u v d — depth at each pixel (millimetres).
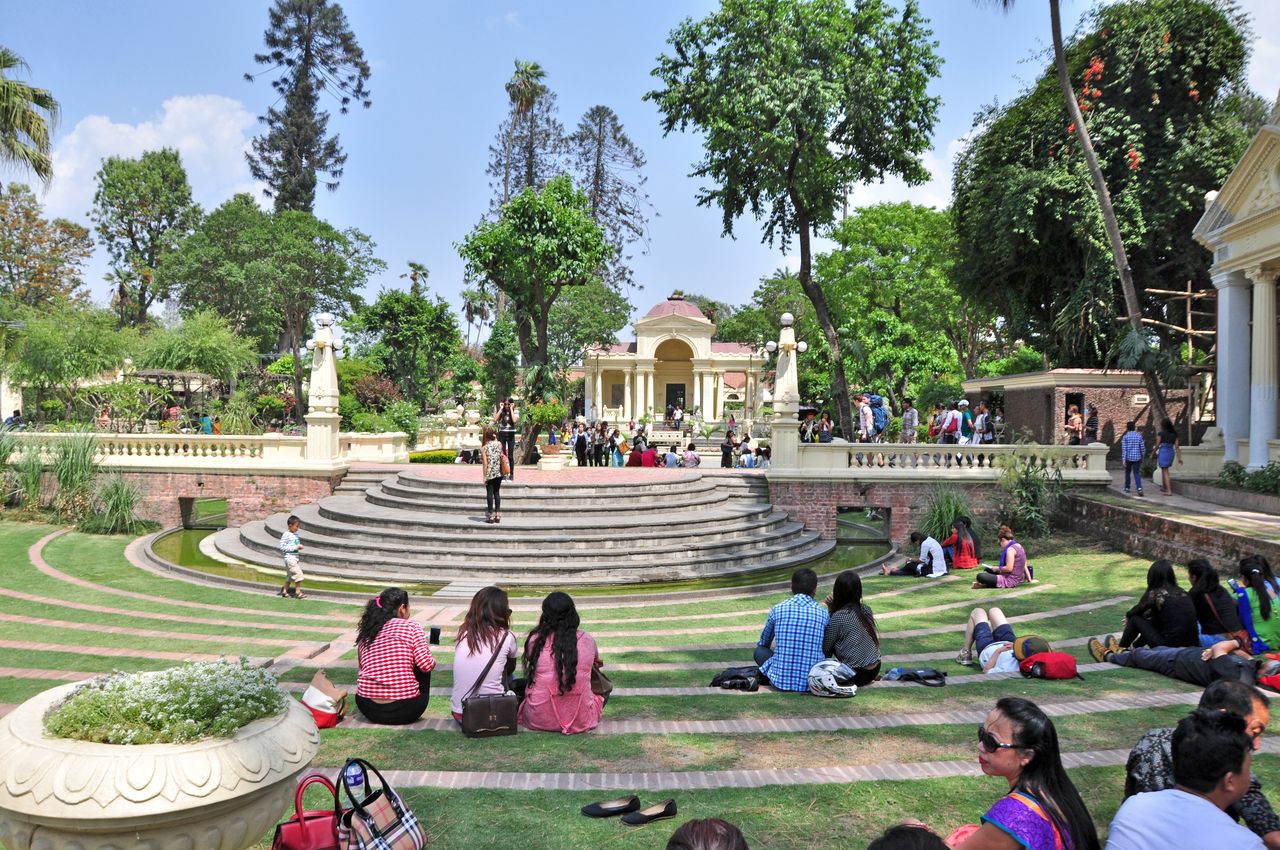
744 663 9312
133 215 63219
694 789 5016
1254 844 2812
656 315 63125
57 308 36656
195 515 23203
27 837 2939
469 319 69000
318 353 22062
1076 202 25938
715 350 63094
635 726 6414
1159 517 14867
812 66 25203
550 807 4734
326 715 6375
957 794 4887
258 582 14977
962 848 3100
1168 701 6730
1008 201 26562
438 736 6164
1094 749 5574
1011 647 8156
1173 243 26734
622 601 14039
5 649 9375
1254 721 4023
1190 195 25828
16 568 15430
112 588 14023
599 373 61625
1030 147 28031
